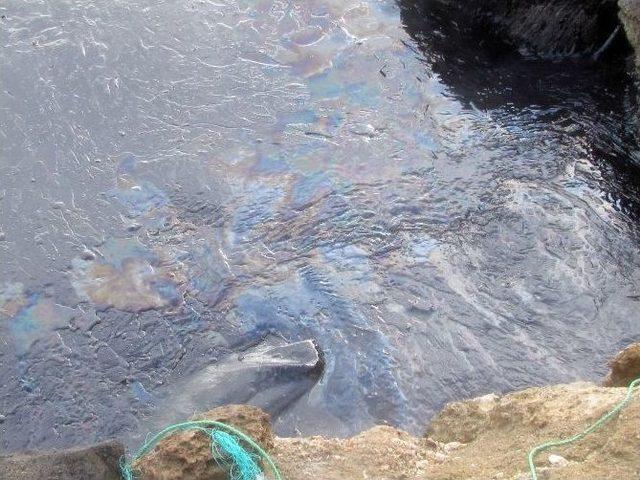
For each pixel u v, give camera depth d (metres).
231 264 5.59
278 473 3.89
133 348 5.27
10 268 5.54
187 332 5.33
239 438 3.91
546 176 6.14
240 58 7.10
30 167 6.05
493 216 5.85
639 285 5.54
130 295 5.45
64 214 5.79
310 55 7.20
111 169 6.07
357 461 4.09
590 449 3.83
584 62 7.27
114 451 3.96
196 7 7.54
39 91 6.64
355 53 7.25
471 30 7.60
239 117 6.56
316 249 5.68
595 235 5.76
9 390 5.10
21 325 5.32
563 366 5.21
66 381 5.14
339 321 5.38
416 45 7.38
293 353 5.23
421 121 6.61
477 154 6.31
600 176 6.16
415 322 5.38
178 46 7.15
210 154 6.23
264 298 5.46
